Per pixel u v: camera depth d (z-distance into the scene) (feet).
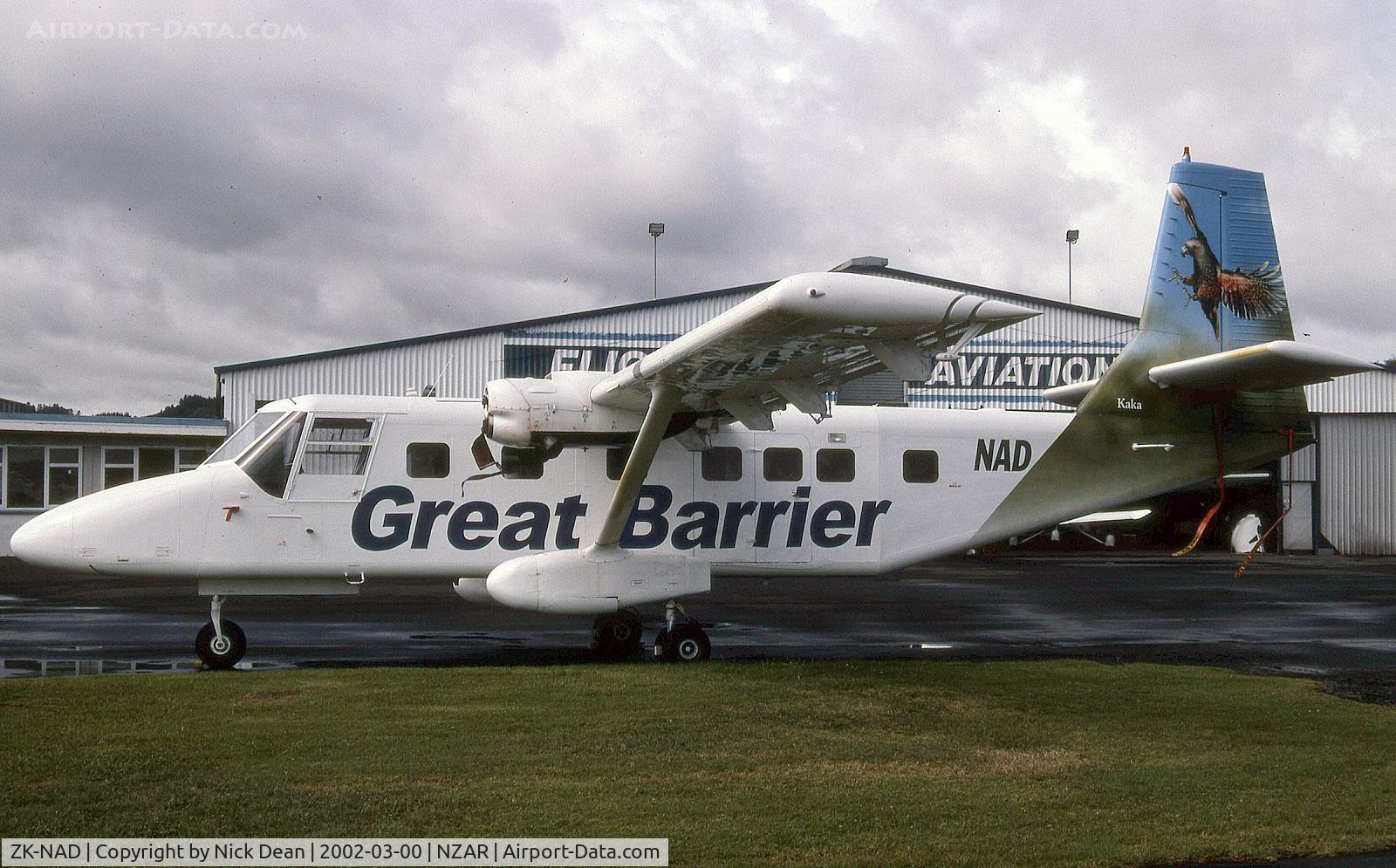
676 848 17.85
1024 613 52.75
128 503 35.65
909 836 18.66
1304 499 106.11
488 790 20.66
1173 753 24.73
